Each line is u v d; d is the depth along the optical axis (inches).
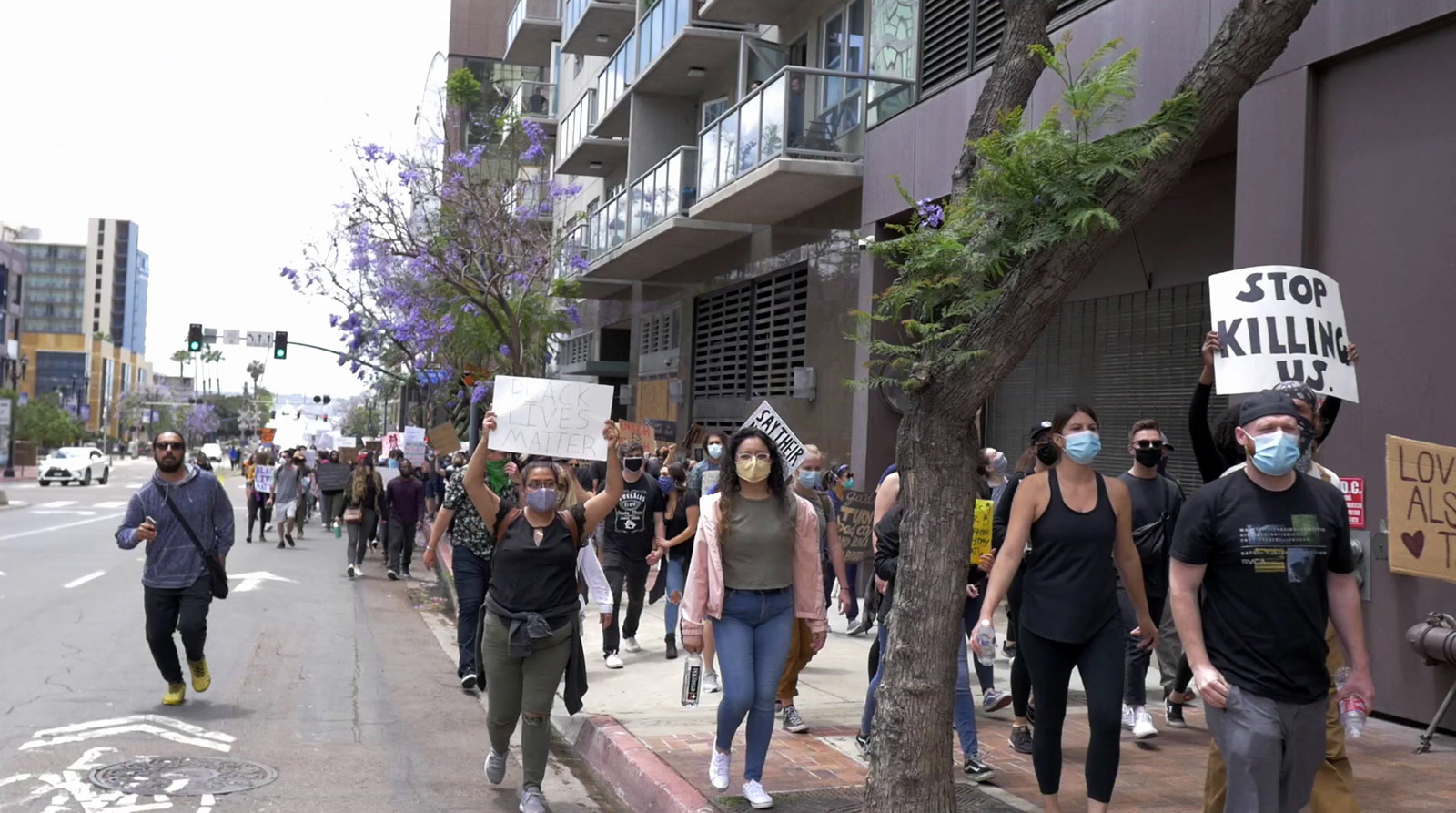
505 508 267.3
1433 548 276.7
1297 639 173.6
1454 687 304.2
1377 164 348.8
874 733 214.8
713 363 997.2
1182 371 511.8
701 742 308.7
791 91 689.6
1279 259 374.0
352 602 653.3
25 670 414.9
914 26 653.3
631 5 1216.2
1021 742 302.2
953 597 210.7
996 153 209.6
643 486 454.0
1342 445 351.3
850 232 726.5
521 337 1067.3
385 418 2346.2
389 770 297.9
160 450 356.2
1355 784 269.4
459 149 1213.7
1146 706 354.6
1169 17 437.4
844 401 718.5
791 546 256.1
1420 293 332.8
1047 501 225.8
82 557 858.8
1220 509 176.7
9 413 2687.0
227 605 617.6
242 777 285.3
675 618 452.8
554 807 273.6
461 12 2187.5
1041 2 252.1
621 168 1339.8
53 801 260.4
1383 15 343.0
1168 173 207.5
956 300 217.3
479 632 388.2
